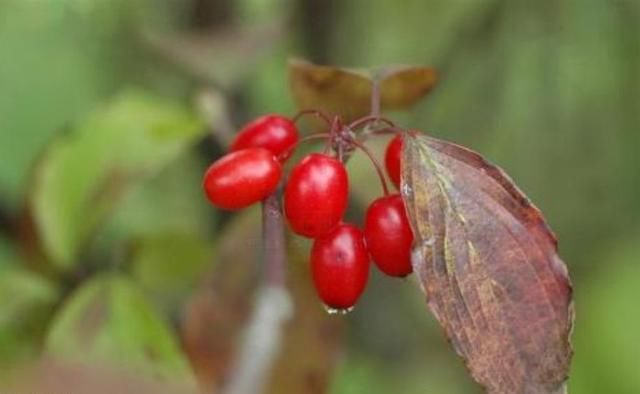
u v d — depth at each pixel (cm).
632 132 78
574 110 78
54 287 51
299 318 48
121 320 46
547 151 79
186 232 52
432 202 36
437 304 36
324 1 79
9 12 81
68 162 51
